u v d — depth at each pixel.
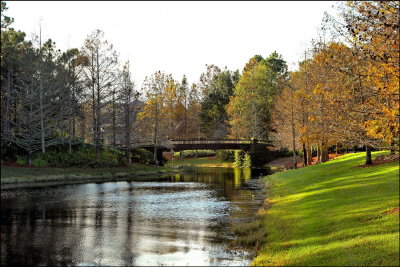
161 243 13.78
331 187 21.30
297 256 10.59
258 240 13.38
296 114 43.00
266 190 28.34
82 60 47.53
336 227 12.77
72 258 12.05
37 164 40.66
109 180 40.19
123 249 13.02
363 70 12.23
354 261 9.37
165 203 23.73
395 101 10.38
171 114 83.50
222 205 22.70
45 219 18.39
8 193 28.02
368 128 11.52
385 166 24.77
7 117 41.09
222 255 12.16
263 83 73.81
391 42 10.23
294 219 15.35
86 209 21.41
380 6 10.48
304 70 36.72
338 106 13.47
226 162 79.62
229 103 83.75
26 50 43.94
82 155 45.88
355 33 10.98
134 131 56.91
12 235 15.02
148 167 54.03
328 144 33.44
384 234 11.04
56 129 46.41
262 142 63.06
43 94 43.34
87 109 52.81
